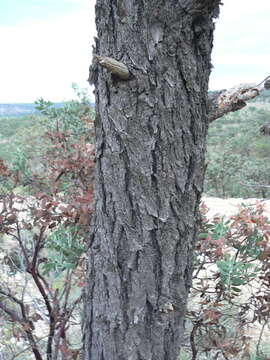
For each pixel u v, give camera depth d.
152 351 1.56
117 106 1.38
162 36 1.31
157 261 1.48
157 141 1.38
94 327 1.63
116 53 1.36
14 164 2.27
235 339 2.27
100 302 1.58
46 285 2.49
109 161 1.44
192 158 1.43
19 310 3.01
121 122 1.38
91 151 2.22
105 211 1.49
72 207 1.95
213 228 2.29
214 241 2.04
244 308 2.25
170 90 1.34
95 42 1.45
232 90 1.53
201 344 2.32
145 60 1.32
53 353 2.52
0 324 2.83
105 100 1.41
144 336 1.54
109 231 1.49
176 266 1.50
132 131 1.38
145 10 1.30
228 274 1.90
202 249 2.19
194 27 1.32
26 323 2.33
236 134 14.87
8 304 3.08
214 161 12.84
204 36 1.35
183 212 1.46
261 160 13.37
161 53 1.32
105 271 1.54
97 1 1.39
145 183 1.41
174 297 1.53
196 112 1.40
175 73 1.34
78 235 2.11
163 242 1.46
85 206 1.88
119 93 1.37
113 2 1.34
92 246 1.59
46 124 2.71
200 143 1.44
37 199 2.18
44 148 2.52
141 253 1.46
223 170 12.70
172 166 1.40
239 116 16.89
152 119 1.36
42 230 2.28
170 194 1.42
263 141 14.10
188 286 1.59
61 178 2.37
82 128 2.54
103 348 1.61
